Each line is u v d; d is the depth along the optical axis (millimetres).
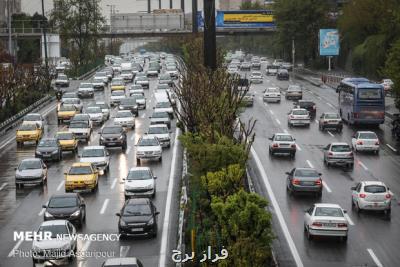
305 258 77562
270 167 128750
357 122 176125
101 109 192750
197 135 99812
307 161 134750
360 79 190625
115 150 150250
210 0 115562
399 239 85250
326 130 172125
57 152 138250
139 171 108625
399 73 169500
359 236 86500
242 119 187875
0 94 191375
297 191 105750
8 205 104812
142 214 85688
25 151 151125
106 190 112938
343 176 121812
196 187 87812
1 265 76375
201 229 76688
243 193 60656
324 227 82688
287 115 195000
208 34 117312
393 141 158375
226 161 89938
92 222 93562
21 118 196625
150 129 153625
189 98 117625
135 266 62531
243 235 58375
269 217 58438
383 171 126562
